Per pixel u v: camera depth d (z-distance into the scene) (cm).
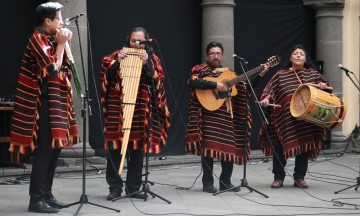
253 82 727
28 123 584
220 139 719
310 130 764
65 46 591
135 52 625
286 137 759
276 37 1165
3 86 916
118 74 639
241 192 742
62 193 727
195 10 1074
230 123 723
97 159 922
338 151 1186
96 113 974
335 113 736
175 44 1055
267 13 1151
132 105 611
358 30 1255
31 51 576
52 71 569
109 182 677
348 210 639
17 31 925
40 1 938
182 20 1061
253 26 1137
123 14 1002
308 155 782
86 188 766
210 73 714
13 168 881
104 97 657
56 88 584
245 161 728
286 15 1175
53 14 585
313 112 725
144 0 1021
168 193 733
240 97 732
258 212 623
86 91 599
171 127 1055
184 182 829
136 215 599
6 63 918
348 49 1245
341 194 740
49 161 602
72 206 638
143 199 680
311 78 768
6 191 745
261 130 802
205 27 1055
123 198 682
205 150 719
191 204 661
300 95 749
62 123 585
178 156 1046
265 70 705
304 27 1205
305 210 638
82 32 896
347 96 1244
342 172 946
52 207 615
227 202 676
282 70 779
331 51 1206
